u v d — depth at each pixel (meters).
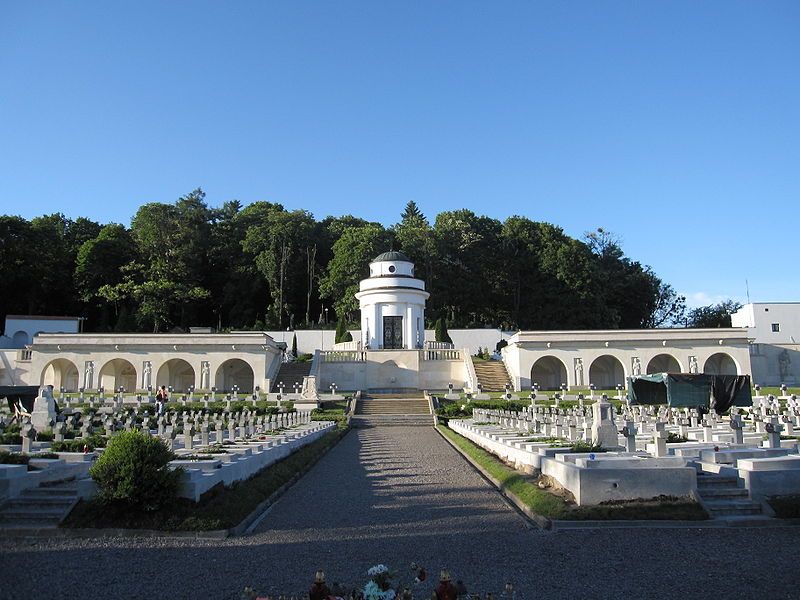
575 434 21.25
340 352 60.41
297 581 9.35
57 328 70.06
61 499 13.45
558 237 92.00
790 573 9.59
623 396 50.00
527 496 14.81
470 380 57.50
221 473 14.72
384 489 17.72
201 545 11.50
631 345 59.28
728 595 8.67
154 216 85.12
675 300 101.44
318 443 28.19
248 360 56.94
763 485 13.59
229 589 9.05
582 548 11.08
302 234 92.31
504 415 32.97
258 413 41.78
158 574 9.75
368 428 40.56
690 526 12.58
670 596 8.65
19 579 9.55
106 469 12.85
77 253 86.31
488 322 93.81
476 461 22.83
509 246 89.75
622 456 15.90
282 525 13.23
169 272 83.75
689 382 29.62
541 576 9.53
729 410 30.48
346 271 81.19
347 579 9.38
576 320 83.81
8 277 74.50
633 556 10.56
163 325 82.56
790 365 64.38
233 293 89.38
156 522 12.43
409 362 60.28
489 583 9.21
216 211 100.31
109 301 79.94
